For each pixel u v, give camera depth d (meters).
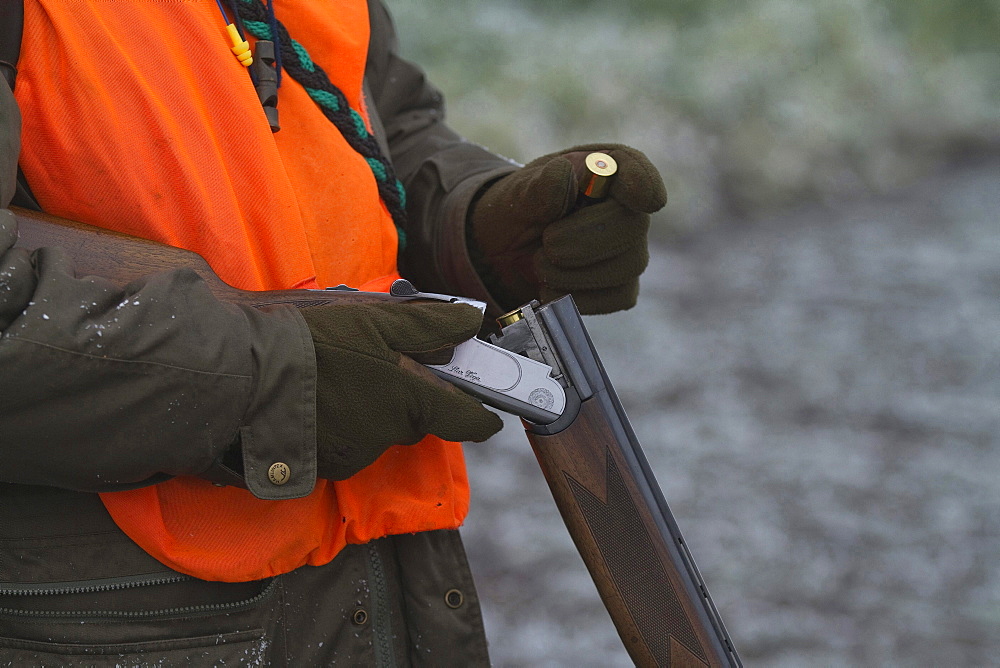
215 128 1.03
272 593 1.05
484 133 7.96
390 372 0.95
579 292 1.21
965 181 10.79
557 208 1.16
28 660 0.97
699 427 4.60
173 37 1.02
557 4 11.38
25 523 0.96
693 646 1.11
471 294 1.27
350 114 1.16
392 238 1.21
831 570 3.42
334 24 1.16
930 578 3.39
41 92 0.96
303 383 0.91
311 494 1.03
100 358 0.82
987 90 13.43
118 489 0.90
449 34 9.35
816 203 9.70
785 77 10.63
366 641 1.12
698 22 11.66
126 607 0.98
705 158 9.23
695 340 5.79
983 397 5.00
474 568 3.37
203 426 0.87
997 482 4.10
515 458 4.23
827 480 4.09
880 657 2.93
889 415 4.78
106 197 0.97
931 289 6.89
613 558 1.12
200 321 0.88
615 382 5.12
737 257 7.78
